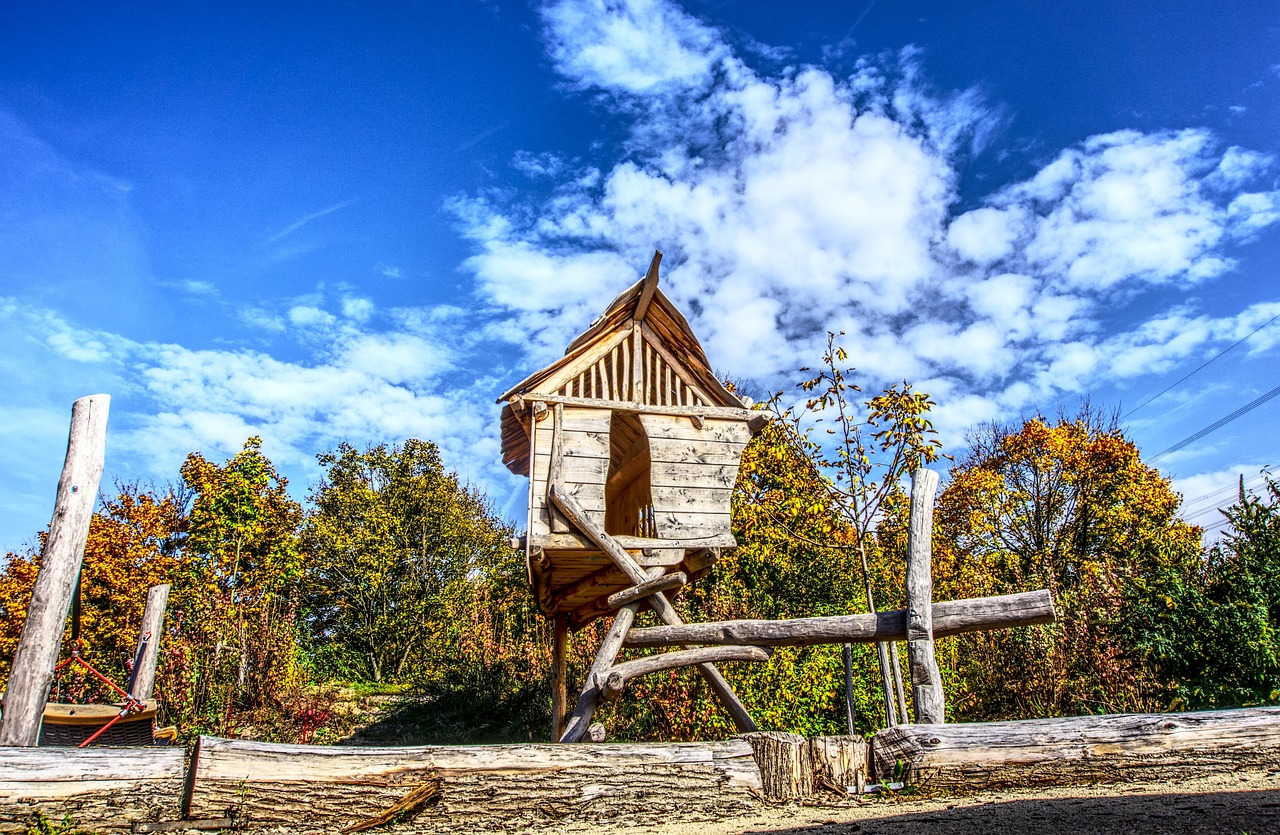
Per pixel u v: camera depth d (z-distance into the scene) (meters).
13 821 5.15
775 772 6.39
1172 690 10.40
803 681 11.28
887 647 10.67
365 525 28.23
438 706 17.94
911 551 7.57
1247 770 6.06
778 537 13.04
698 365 9.80
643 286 9.61
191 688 14.34
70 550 6.88
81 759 5.45
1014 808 5.37
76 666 14.24
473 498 33.72
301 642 25.67
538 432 9.09
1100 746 6.23
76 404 7.25
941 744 6.40
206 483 22.22
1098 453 28.81
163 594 11.95
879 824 5.21
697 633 8.25
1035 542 28.28
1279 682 9.55
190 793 5.46
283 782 5.57
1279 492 11.22
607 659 8.35
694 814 5.97
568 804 5.86
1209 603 10.41
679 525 9.17
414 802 5.64
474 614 22.31
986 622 7.32
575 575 10.46
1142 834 4.50
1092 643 11.09
